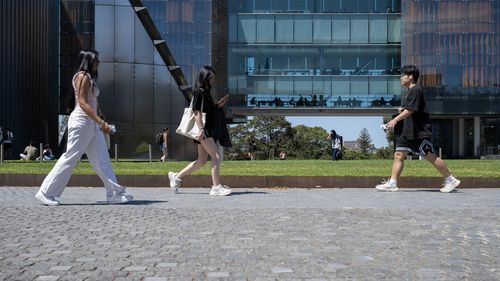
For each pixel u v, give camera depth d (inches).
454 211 300.4
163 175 477.1
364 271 171.3
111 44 1635.1
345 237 225.9
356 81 1803.6
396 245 210.4
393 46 1814.7
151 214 289.4
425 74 1771.7
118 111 1617.9
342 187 464.8
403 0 1770.4
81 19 1657.2
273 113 1809.8
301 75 1806.1
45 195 326.6
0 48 1418.6
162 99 1669.5
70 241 217.3
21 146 1542.8
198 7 1722.4
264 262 182.9
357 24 1809.8
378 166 690.8
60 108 1690.5
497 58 1763.0
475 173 520.1
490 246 209.0
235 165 735.7
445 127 1939.0
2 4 1427.2
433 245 210.5
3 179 488.1
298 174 494.9
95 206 324.2
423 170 579.2
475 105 1764.3
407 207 318.3
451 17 1768.0
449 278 163.8
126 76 1633.9
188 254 194.4
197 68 1718.8
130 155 1615.4
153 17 1707.7
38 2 1679.4
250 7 1811.0
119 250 200.8
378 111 1803.6
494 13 1764.3
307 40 1809.8
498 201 354.0
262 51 1809.8
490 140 1860.2
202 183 470.3
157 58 1673.2
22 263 181.2
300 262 182.9
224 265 178.7
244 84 1806.1
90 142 331.9
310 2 1811.0
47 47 1734.7
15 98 1507.1
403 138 416.5
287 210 304.3
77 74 326.3
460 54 1769.2
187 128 388.8
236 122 2032.5
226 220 269.3
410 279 162.6
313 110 1800.0
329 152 3703.3
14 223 259.6
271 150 3176.7
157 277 164.1
